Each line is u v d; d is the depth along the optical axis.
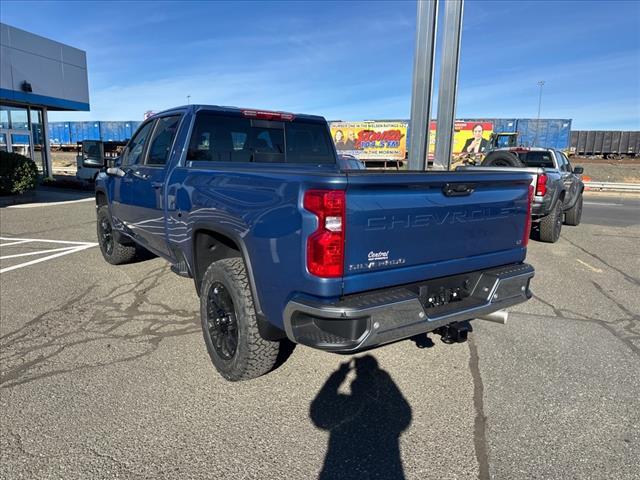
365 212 2.65
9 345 4.05
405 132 35.59
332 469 2.58
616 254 8.26
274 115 4.82
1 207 12.98
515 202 3.55
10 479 2.45
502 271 3.46
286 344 4.14
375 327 2.64
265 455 2.68
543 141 39.22
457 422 3.03
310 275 2.61
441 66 7.45
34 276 6.09
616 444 2.82
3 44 16.20
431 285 3.12
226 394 3.31
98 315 4.77
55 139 47.38
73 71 19.58
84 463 2.58
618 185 24.81
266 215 2.87
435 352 4.04
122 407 3.13
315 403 3.22
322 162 5.30
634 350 4.15
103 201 6.68
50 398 3.22
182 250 4.09
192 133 4.27
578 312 5.14
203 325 3.68
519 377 3.63
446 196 3.04
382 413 3.12
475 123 35.06
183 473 2.52
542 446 2.79
